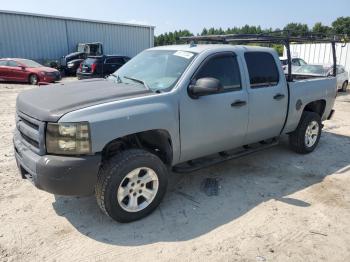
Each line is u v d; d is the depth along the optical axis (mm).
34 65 18812
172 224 3600
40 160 3141
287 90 5164
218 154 4758
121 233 3414
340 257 3105
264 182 4742
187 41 5426
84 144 3127
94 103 3332
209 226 3576
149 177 3643
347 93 15992
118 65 18719
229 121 4328
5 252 3068
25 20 25062
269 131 5078
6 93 14055
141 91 3738
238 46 4594
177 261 3008
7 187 4355
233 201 4148
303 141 5805
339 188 4602
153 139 3867
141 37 32312
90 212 3803
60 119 3090
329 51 20250
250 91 4539
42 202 3994
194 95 3867
